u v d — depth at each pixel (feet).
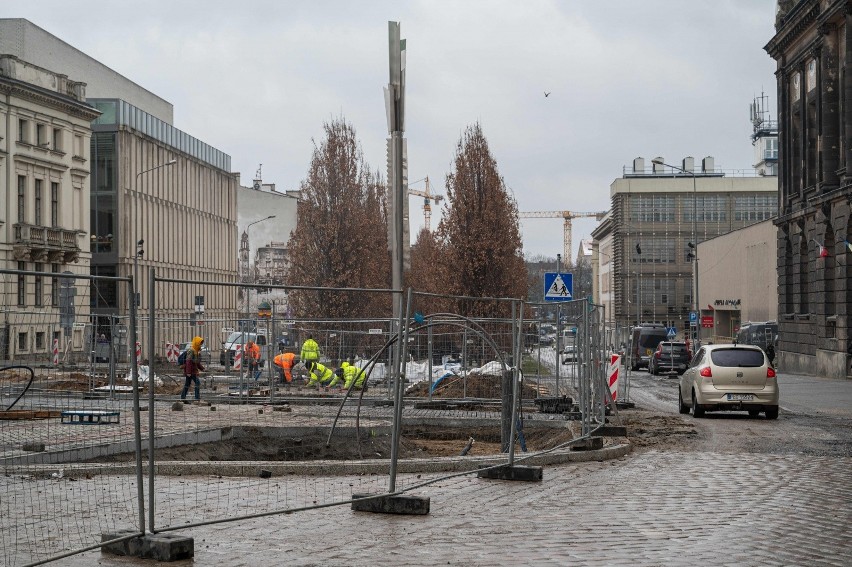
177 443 51.67
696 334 248.93
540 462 45.98
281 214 377.09
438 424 65.92
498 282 186.91
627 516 32.14
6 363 26.13
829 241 177.17
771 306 241.14
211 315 66.69
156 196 244.63
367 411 66.64
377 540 27.86
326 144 193.16
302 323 68.44
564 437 58.08
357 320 68.39
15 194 184.14
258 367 68.44
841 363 168.45
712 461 48.06
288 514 31.76
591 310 61.67
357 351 68.18
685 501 35.32
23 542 26.27
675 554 26.40
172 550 24.86
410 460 43.09
